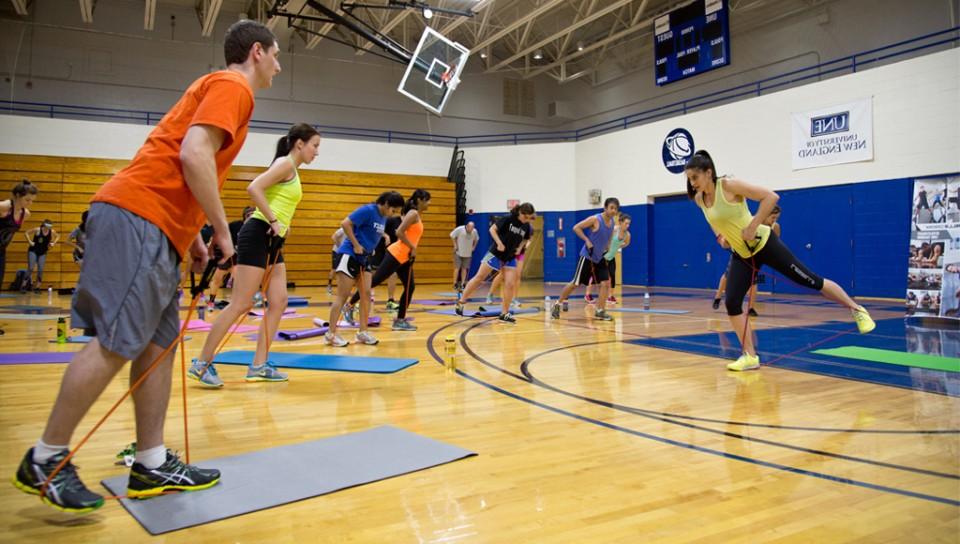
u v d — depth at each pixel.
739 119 12.48
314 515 1.61
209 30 14.04
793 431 2.48
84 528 1.53
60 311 7.64
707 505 1.70
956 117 9.34
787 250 3.89
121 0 14.81
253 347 4.80
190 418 2.64
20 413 2.70
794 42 13.55
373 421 2.61
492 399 3.06
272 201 3.31
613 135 15.35
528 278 18.66
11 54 13.81
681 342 5.19
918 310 7.71
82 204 12.75
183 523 1.54
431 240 15.95
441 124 18.59
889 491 1.81
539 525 1.56
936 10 11.07
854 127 10.59
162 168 1.62
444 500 1.73
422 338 5.44
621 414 2.77
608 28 17.34
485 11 15.50
